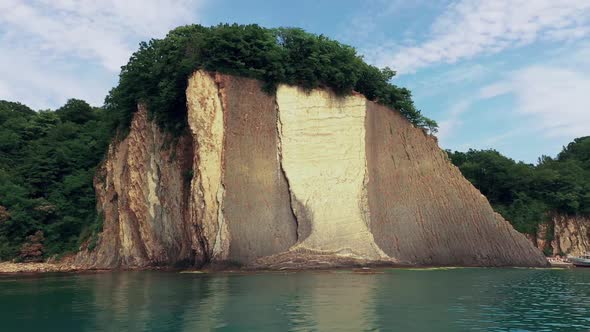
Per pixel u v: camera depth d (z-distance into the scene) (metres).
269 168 39.31
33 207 52.38
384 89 45.66
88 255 49.03
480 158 70.75
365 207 40.19
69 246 51.69
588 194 63.50
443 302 18.16
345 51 43.69
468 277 29.20
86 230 52.34
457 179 44.94
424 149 45.50
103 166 54.19
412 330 13.10
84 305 18.41
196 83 39.50
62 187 55.66
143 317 15.30
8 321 15.15
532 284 25.64
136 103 48.78
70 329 13.73
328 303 17.62
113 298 20.31
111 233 48.44
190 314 15.63
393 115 45.66
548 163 75.31
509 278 28.97
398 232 40.75
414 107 47.78
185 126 42.44
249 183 38.41
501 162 67.50
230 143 38.84
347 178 40.62
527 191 66.00
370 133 43.03
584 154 82.25
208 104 39.19
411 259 39.88
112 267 45.38
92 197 55.16
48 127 71.00
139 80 47.09
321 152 40.91
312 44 42.38
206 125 38.84
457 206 43.38
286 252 36.81
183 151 42.38
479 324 14.05
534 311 16.47
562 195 63.81
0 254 50.34
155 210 43.69
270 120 40.38
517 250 42.28
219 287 23.16
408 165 44.03
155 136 44.62
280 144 40.12
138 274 35.56
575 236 62.72
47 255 51.19
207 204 37.50
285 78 41.12
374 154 42.75
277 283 24.75
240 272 33.31
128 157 46.00
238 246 36.41
